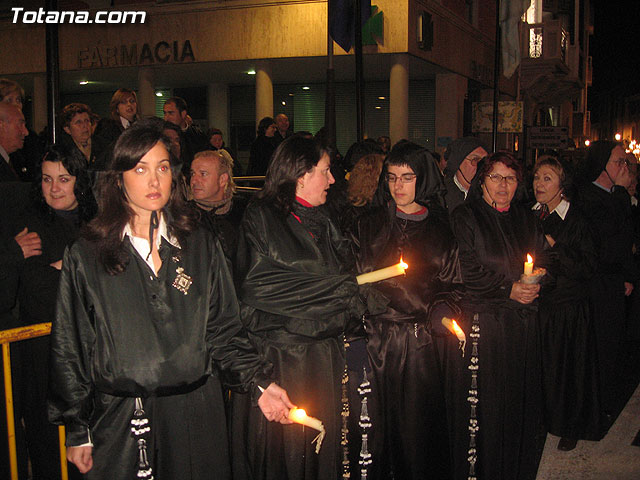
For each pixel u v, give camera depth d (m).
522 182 3.89
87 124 5.40
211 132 9.93
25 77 17.06
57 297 2.22
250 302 2.83
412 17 13.86
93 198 2.55
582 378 4.39
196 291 2.34
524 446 3.79
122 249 2.23
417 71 16.36
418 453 3.29
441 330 3.30
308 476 2.92
